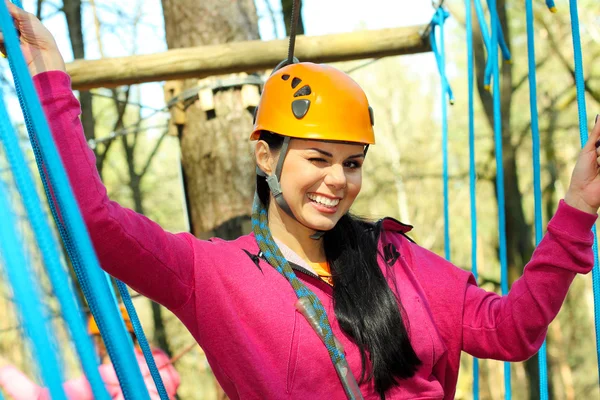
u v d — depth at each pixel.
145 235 1.57
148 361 1.69
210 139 3.81
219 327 1.68
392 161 18.72
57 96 1.46
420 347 1.78
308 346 1.69
